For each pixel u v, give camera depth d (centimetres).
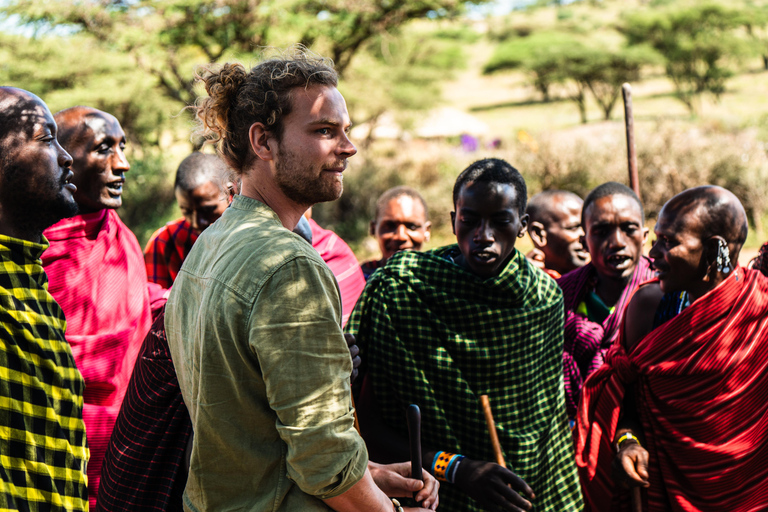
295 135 171
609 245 323
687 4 4075
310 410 158
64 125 290
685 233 261
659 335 271
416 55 3416
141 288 310
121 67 1642
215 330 162
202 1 1373
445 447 253
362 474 164
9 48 1658
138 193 1345
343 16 1469
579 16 7338
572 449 277
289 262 160
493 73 5109
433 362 257
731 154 1230
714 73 3881
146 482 199
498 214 254
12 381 182
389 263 272
